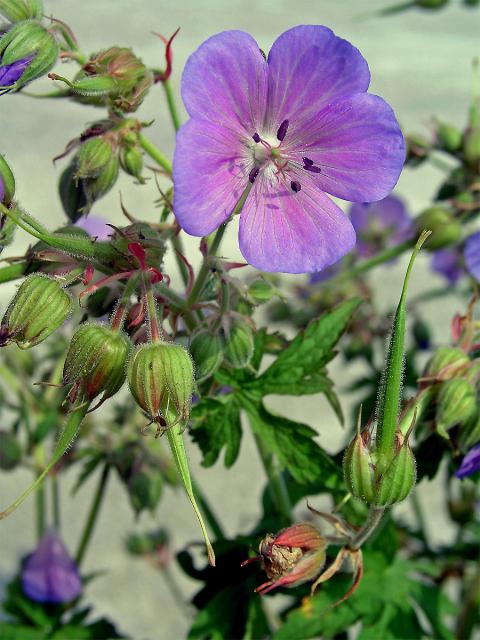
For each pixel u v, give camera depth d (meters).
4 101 0.86
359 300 0.29
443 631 0.31
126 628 0.56
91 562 0.60
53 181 0.76
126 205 0.70
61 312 0.25
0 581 0.47
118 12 1.03
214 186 0.25
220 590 0.31
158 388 0.24
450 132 0.36
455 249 0.43
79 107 0.86
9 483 0.64
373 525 0.25
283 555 0.25
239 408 0.29
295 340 0.29
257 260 0.25
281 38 0.25
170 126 0.80
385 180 0.25
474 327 0.29
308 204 0.25
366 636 0.30
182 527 0.61
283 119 0.25
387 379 0.23
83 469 0.35
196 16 1.04
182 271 0.28
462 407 0.27
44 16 0.27
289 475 0.31
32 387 0.36
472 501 0.38
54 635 0.35
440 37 1.05
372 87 0.93
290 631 0.30
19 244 0.67
